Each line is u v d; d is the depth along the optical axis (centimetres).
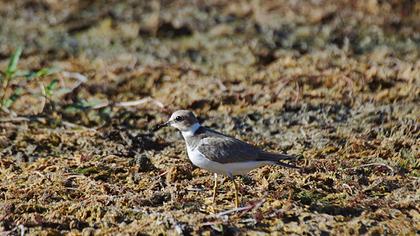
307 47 2073
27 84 1895
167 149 1545
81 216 1220
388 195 1295
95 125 1683
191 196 1290
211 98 1770
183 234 1134
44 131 1638
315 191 1300
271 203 1234
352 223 1180
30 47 2145
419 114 1636
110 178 1386
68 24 2264
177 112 1305
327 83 1812
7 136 1602
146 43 2145
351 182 1328
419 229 1166
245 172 1247
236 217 1182
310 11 2241
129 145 1555
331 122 1647
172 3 2328
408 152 1473
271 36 2131
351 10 2228
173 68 1964
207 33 2177
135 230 1154
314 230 1158
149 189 1323
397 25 2158
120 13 2303
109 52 2111
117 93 1861
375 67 1872
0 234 1166
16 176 1401
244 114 1697
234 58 2034
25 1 2375
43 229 1177
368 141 1520
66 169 1416
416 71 1848
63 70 1880
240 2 2327
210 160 1231
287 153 1495
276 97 1761
